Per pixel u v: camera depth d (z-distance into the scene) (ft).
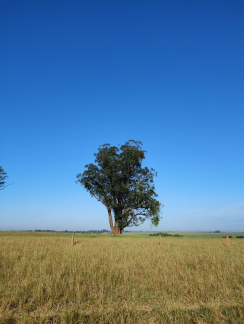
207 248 57.26
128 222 157.07
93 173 154.30
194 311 17.46
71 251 46.16
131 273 27.48
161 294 20.88
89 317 16.52
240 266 32.17
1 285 21.47
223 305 18.12
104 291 21.52
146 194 149.28
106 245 63.05
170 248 56.08
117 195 156.46
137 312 17.25
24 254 39.99
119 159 160.25
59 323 15.65
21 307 17.83
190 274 26.86
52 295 19.86
